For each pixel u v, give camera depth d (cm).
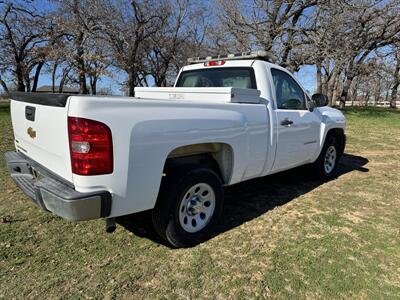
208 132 292
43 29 2194
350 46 1647
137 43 2231
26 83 2491
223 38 1841
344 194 456
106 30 2006
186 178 285
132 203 248
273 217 370
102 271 259
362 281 253
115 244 301
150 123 247
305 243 310
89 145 219
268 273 261
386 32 2084
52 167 258
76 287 239
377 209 399
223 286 245
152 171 253
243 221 358
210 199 316
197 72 456
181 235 291
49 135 252
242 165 338
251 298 232
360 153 779
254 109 349
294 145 420
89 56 1902
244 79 392
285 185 496
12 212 359
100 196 227
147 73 2708
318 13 1566
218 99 331
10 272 254
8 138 775
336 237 323
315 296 235
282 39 1605
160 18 2302
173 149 265
